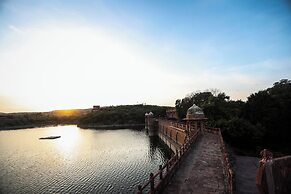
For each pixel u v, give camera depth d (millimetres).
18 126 172875
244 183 21344
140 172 33562
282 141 43719
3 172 36750
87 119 156500
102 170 35500
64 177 32906
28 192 27328
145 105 192750
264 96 48969
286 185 4496
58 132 116500
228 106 58062
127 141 68000
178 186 12711
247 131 41531
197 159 18750
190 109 36906
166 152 48844
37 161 44969
